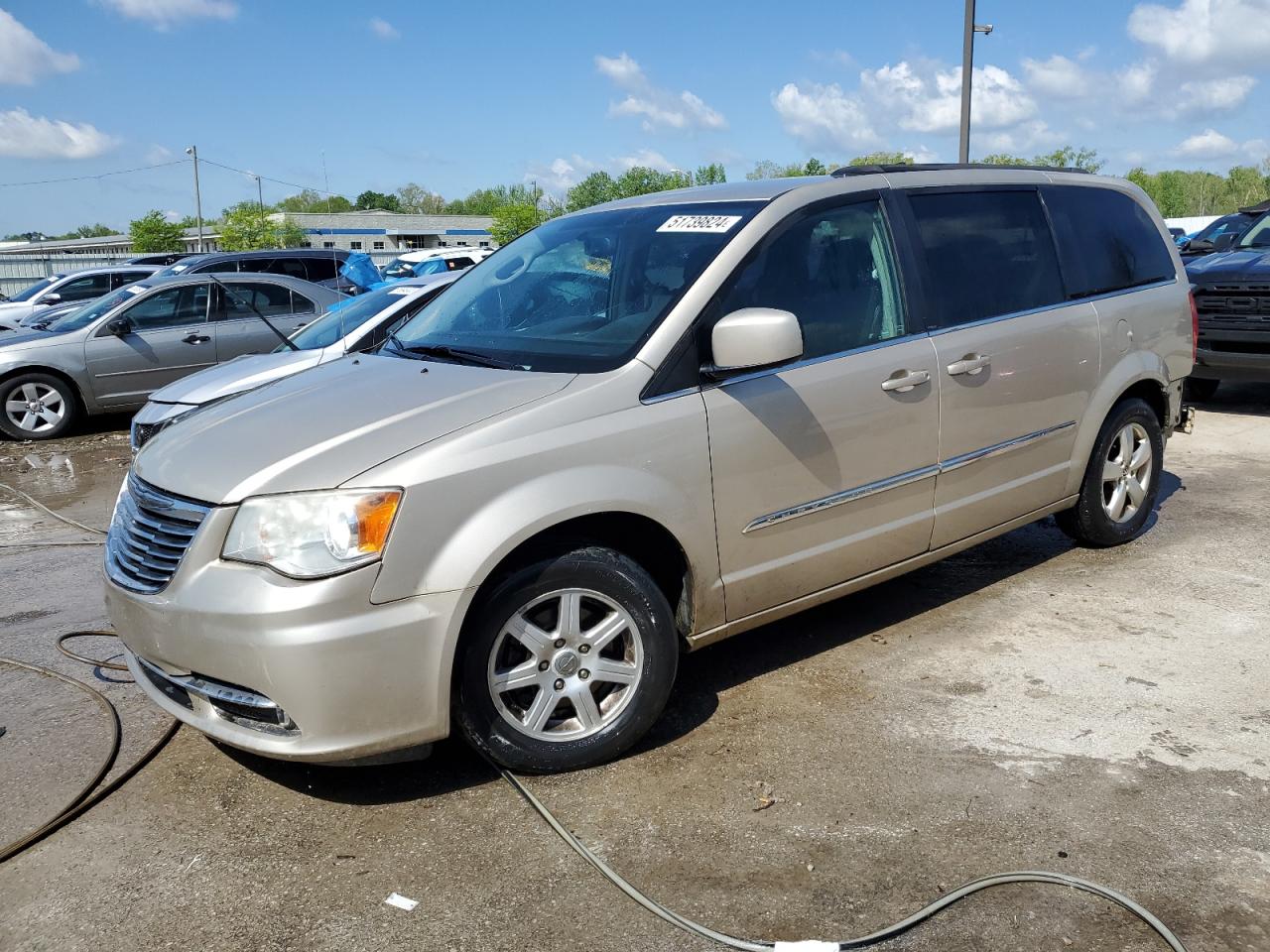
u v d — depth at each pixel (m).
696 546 3.47
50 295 19.20
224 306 11.52
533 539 3.21
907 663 4.13
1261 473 7.00
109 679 4.30
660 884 2.79
